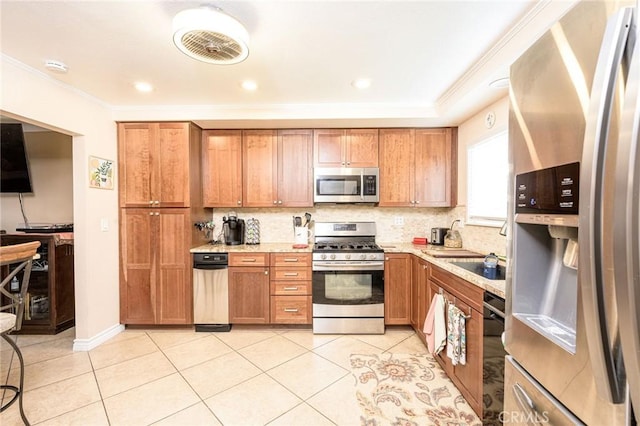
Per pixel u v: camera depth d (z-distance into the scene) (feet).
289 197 10.36
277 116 9.20
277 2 4.61
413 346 8.54
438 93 8.29
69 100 7.67
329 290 9.37
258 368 7.30
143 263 9.52
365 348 8.40
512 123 3.26
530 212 2.93
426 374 7.06
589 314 2.12
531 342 2.99
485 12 4.88
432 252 8.70
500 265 6.70
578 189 2.28
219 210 11.44
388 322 9.56
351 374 7.06
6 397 6.18
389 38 5.59
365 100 8.80
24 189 10.32
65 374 7.05
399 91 8.12
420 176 10.29
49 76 7.07
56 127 7.37
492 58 6.02
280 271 9.52
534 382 3.00
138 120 9.36
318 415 5.69
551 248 3.25
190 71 6.89
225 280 9.52
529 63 2.96
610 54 1.93
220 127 10.19
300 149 10.32
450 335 6.36
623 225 1.81
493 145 8.09
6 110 6.24
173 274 9.54
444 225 11.32
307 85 7.70
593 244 2.05
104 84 7.58
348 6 4.72
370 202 10.34
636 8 1.86
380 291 9.39
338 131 10.29
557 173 2.54
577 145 2.31
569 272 3.01
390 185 10.32
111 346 8.50
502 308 4.63
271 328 9.85
